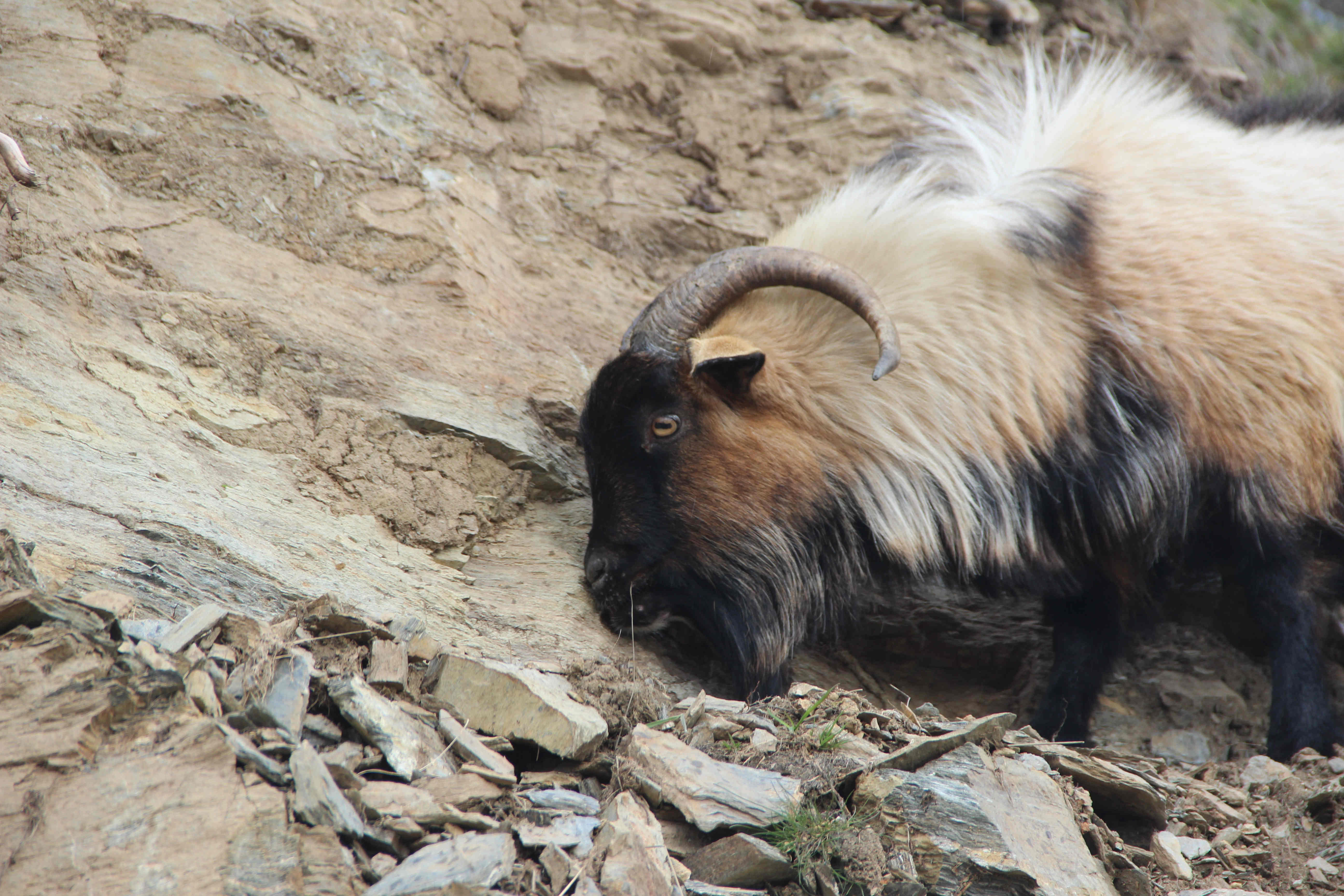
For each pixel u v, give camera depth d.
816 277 14.05
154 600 10.32
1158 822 11.93
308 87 19.34
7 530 9.85
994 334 14.93
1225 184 16.31
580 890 8.70
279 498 13.38
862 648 17.41
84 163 16.03
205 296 15.44
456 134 20.77
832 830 9.84
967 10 27.50
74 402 12.61
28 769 8.01
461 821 9.08
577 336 19.05
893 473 14.82
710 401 14.18
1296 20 38.59
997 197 15.53
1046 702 16.12
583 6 23.95
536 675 11.55
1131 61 27.88
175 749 8.45
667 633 15.50
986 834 9.83
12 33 17.12
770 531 14.64
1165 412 15.30
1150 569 16.41
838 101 24.28
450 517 14.63
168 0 18.86
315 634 10.90
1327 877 12.30
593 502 14.91
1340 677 17.62
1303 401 15.52
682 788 10.07
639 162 22.84
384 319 16.97
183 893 7.68
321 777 8.65
